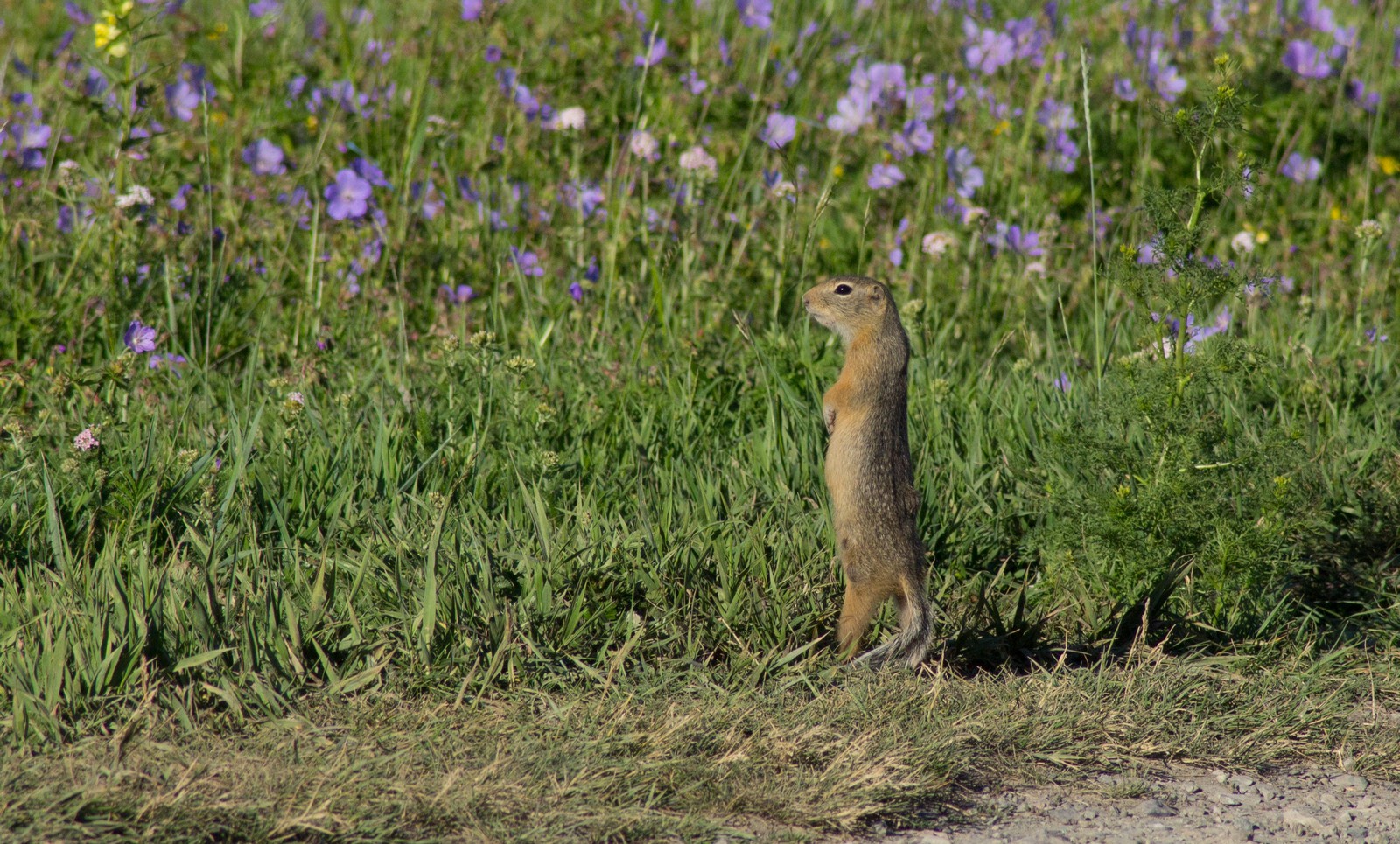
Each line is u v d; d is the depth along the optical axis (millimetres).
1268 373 11656
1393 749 7297
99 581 7562
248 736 6570
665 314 12734
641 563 8117
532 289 13617
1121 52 17656
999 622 8461
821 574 8609
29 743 6305
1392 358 12812
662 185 15148
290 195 14281
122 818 5680
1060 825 6355
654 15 18281
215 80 17250
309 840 5676
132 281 12055
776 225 14461
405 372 11344
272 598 7379
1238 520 8672
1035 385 11805
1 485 8781
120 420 10047
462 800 5914
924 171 15766
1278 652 8531
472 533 8305
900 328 8195
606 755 6508
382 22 18359
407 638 7320
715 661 7953
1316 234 15602
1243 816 6570
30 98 14992
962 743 6957
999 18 19656
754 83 17281
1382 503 10117
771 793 6258
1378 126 16812
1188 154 16078
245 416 10109
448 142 15266
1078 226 15195
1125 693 7664
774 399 10906
